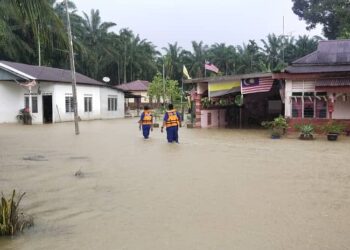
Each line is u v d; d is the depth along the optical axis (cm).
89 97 3816
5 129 2594
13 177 1005
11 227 597
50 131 2414
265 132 2334
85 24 7069
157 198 800
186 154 1400
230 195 819
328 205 746
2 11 1207
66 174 1043
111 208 734
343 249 538
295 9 7000
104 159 1288
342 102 2195
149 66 8019
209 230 614
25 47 4672
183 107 4428
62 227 632
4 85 3350
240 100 2883
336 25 6400
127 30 7881
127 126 2870
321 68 2256
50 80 3238
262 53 8625
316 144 1728
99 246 555
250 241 568
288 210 715
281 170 1091
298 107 2256
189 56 8756
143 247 550
